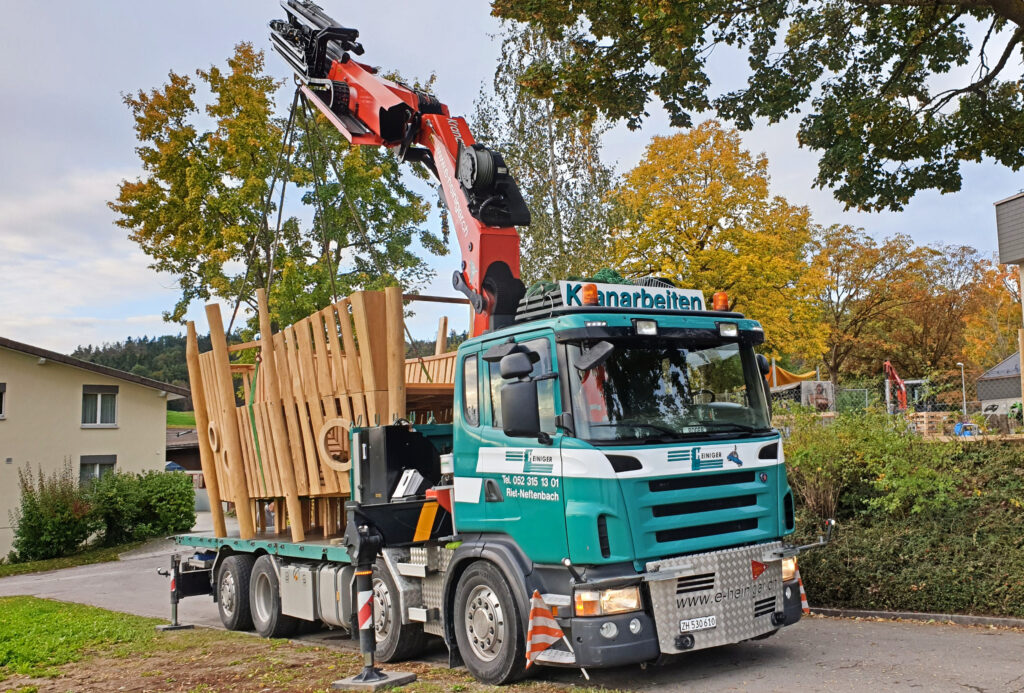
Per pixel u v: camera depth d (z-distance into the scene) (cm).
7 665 847
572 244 1491
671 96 1252
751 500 638
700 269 2956
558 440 595
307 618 886
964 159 1300
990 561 808
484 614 649
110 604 1434
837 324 4625
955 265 4691
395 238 2931
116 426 3145
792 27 1256
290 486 936
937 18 1250
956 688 556
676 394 623
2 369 2877
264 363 966
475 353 695
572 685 617
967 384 4275
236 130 2759
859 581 864
